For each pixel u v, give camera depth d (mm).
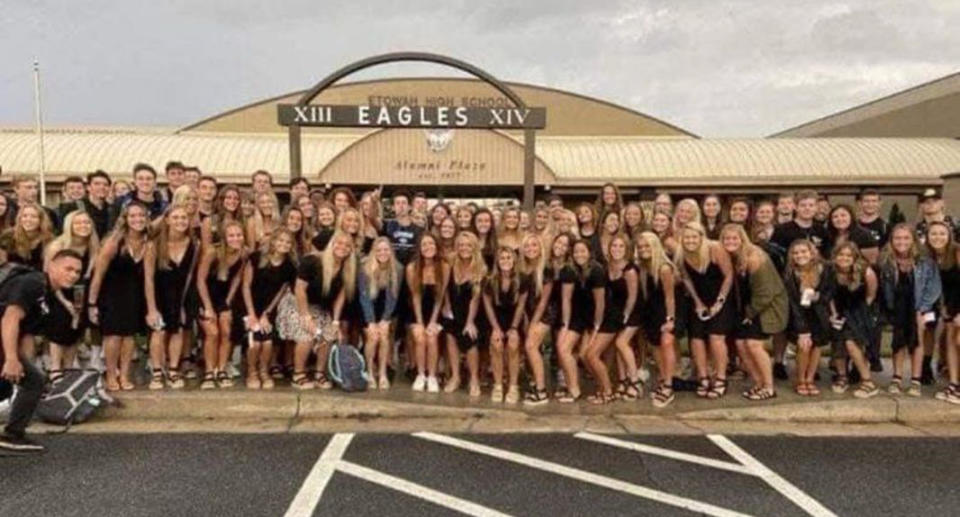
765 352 5996
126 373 5984
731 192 26625
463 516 3846
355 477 4418
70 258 4902
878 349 6191
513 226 6387
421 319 6215
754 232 6750
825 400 5871
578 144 29984
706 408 5785
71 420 5383
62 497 4055
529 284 5949
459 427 5496
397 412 5727
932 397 5945
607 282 5945
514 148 24234
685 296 6133
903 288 6023
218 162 25859
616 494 4164
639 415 5777
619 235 6098
